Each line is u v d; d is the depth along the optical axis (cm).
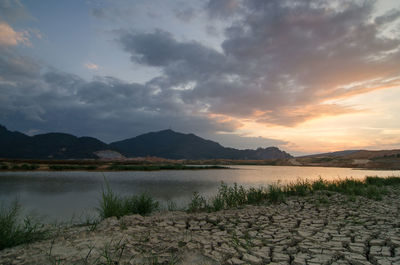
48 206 1007
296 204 841
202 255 372
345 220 598
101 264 332
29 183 1992
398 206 784
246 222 594
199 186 1858
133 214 720
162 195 1354
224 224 575
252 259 356
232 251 389
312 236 470
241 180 2417
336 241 438
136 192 1476
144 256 364
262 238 461
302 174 3669
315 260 351
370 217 625
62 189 1625
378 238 448
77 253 375
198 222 601
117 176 2888
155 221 610
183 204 1062
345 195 1028
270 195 985
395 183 1566
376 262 341
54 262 338
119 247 403
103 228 541
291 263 343
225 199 926
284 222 588
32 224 640
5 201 1127
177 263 340
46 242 438
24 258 356
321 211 716
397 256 361
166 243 427
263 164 10581
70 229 548
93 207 995
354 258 357
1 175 2789
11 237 443
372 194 1029
